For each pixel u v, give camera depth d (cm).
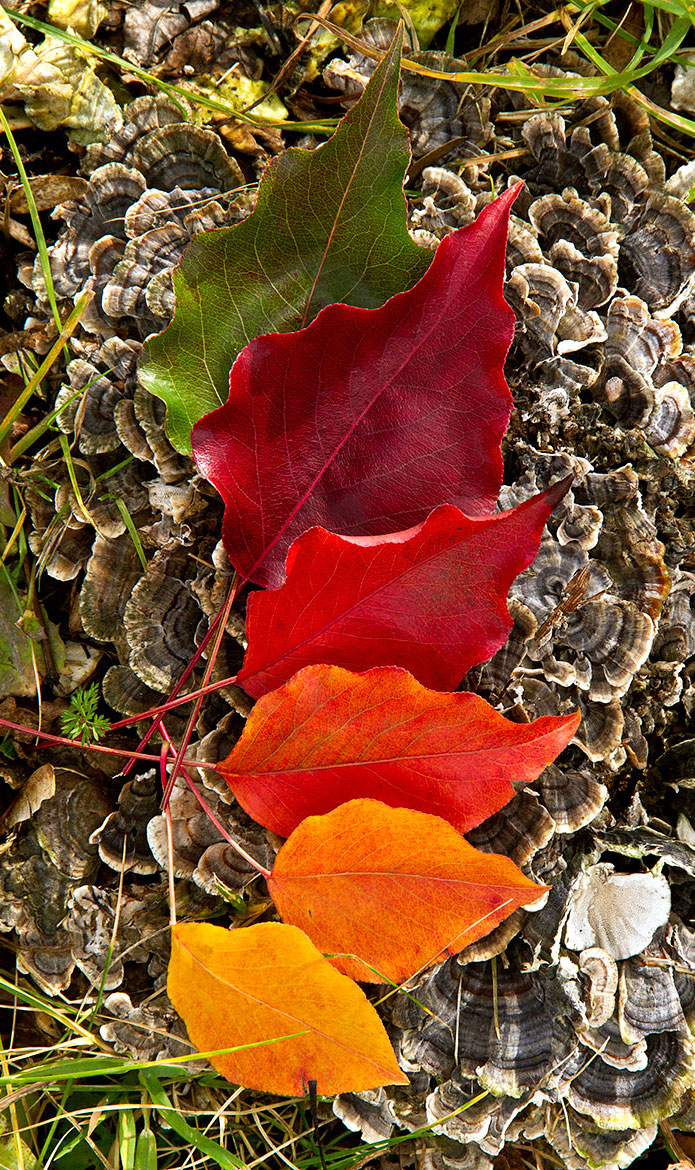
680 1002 51
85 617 50
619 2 55
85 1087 50
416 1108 50
